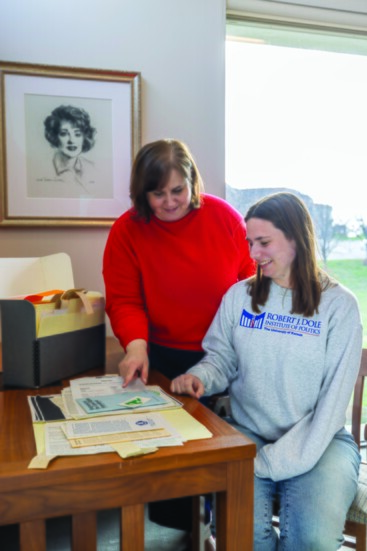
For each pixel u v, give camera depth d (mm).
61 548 1549
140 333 1453
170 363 1596
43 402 1141
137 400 1161
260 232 1314
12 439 943
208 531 1494
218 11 2102
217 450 904
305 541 1156
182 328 1558
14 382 1294
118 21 1987
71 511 830
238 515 940
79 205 1979
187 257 1517
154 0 2020
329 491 1178
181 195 1411
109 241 1597
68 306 1356
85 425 999
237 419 1420
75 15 1938
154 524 1744
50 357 1310
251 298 1394
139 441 920
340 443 1306
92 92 1960
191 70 2086
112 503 851
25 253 1941
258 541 1221
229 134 2258
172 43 2055
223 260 1548
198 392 1239
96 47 1969
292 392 1299
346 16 2342
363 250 2545
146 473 863
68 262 1716
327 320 1296
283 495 1254
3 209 1891
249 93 2285
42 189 1935
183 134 2098
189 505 1569
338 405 1253
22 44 1890
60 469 813
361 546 1316
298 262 1316
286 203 1322
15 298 1341
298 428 1266
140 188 1400
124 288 1568
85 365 1443
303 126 2381
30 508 807
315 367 1289
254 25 2287
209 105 2121
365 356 1637
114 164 2006
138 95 2002
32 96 1898
